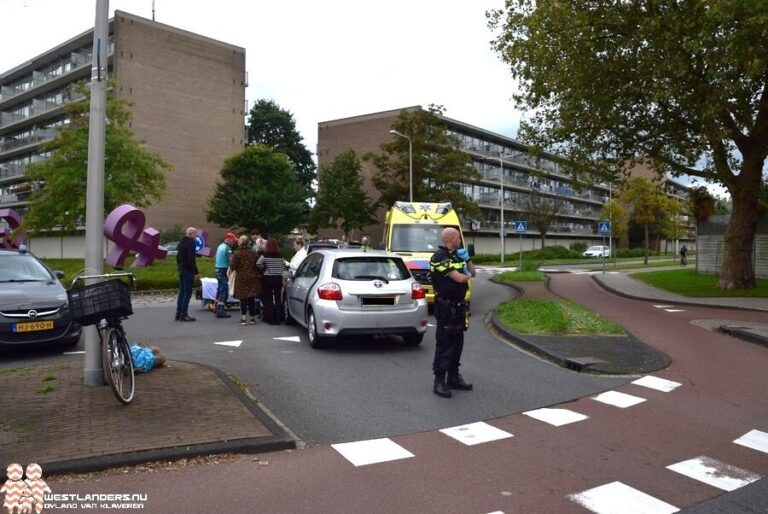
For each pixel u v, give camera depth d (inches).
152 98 1883.6
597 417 231.8
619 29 644.1
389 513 147.0
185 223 1968.5
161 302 643.5
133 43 1839.3
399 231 573.0
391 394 260.4
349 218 1959.9
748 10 499.5
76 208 1059.3
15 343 324.5
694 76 610.2
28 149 2154.3
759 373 310.3
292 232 2106.3
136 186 1130.7
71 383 253.4
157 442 184.4
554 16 645.3
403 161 1754.4
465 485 164.7
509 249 2733.8
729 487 166.2
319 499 154.2
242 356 337.4
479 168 2635.3
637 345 369.4
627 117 733.3
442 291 260.7
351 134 2422.5
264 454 185.6
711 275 992.9
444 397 256.1
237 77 2133.4
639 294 754.2
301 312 401.7
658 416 233.5
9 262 376.8
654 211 1652.3
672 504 154.9
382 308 352.5
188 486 161.0
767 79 662.5
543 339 385.7
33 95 2247.8
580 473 174.9
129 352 231.0
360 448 192.2
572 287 926.4
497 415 232.1
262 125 2388.0
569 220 3270.2
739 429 218.1
